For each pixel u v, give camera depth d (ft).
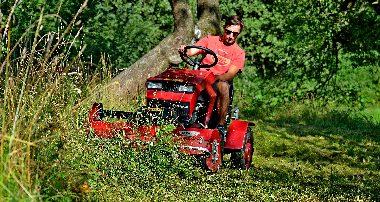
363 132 60.34
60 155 23.76
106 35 63.93
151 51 53.11
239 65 37.63
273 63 76.69
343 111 71.26
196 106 35.81
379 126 66.85
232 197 29.12
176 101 34.96
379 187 35.96
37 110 23.58
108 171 28.12
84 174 24.84
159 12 70.38
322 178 38.27
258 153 47.37
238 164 38.81
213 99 35.96
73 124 26.27
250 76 74.43
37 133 23.52
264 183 33.65
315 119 68.69
